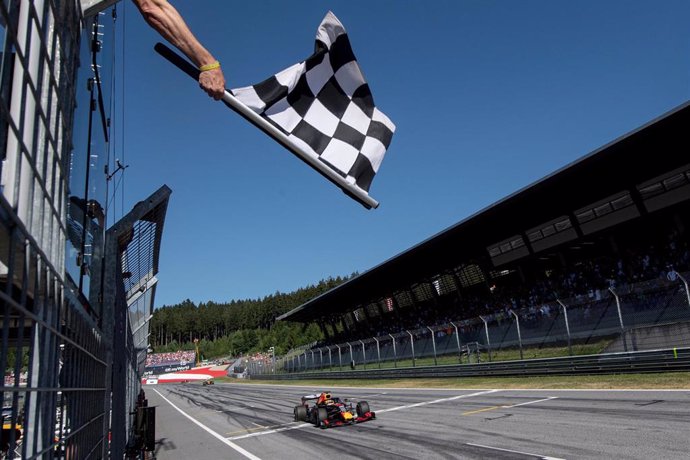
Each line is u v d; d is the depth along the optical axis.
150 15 2.11
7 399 1.90
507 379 20.27
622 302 18.88
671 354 14.90
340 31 2.70
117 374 5.43
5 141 1.22
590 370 17.38
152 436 8.42
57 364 1.81
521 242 26.98
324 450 9.53
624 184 21.23
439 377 25.34
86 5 2.23
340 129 2.64
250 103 2.41
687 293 16.12
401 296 40.41
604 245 24.64
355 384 31.14
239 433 13.74
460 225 26.09
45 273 1.58
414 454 8.08
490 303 30.81
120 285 5.84
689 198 19.09
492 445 8.02
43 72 1.54
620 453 6.57
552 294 26.47
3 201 1.06
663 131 17.59
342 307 48.50
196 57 2.15
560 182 21.34
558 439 7.88
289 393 30.44
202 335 148.12
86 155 3.28
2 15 1.13
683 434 7.31
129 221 4.46
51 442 1.73
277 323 108.44
